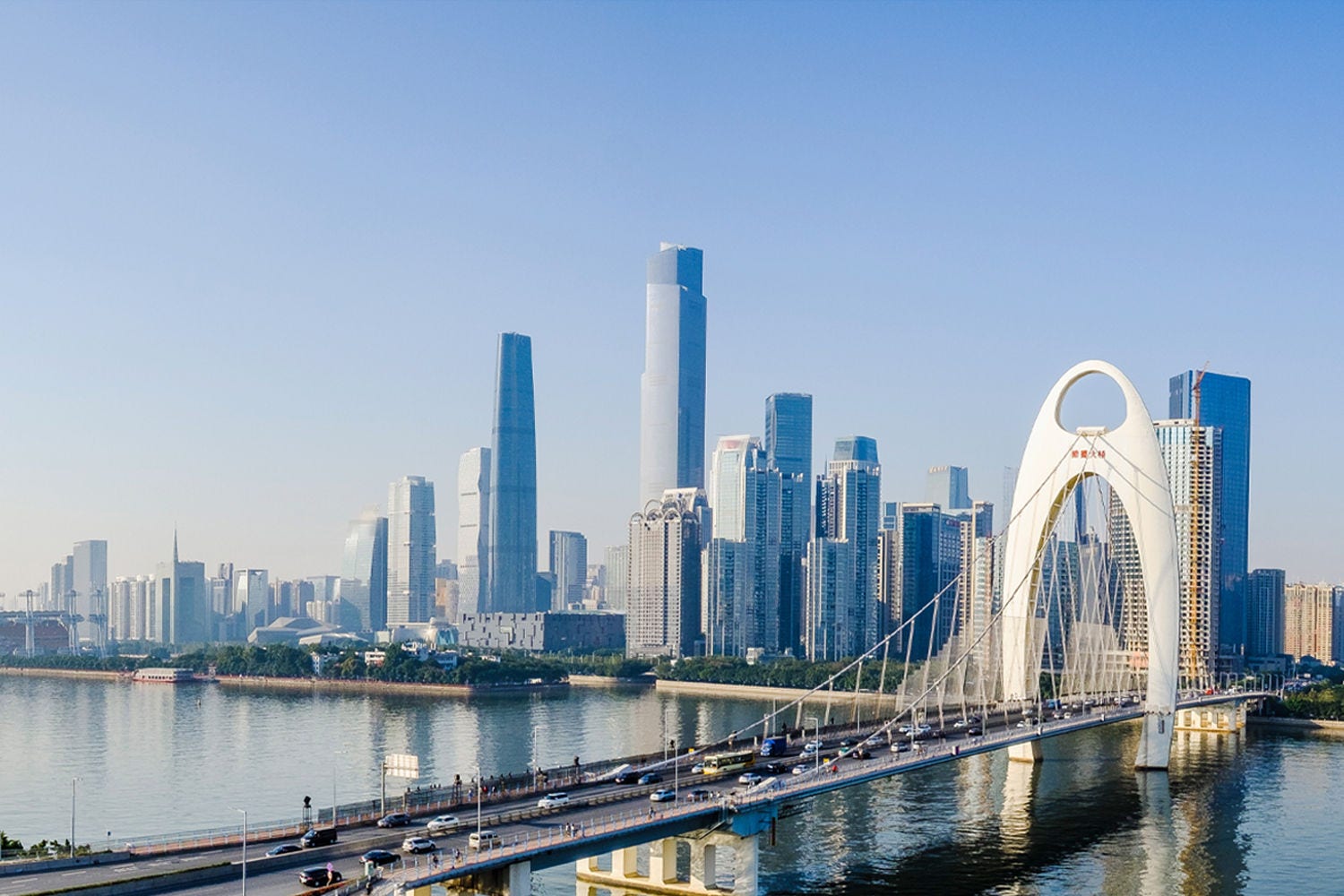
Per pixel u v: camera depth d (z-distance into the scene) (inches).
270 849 5664.4
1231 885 7322.8
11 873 5172.2
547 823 6225.4
